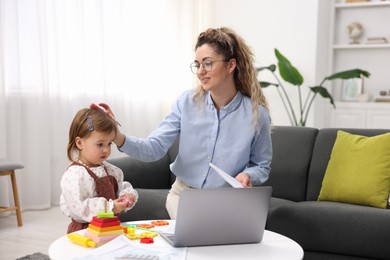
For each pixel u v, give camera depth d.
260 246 1.50
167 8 5.11
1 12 3.54
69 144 1.77
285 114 5.08
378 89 5.36
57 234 3.22
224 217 1.45
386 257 2.16
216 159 1.96
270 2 5.06
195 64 1.92
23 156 3.83
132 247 1.43
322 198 2.65
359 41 5.41
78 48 4.11
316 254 2.31
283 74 4.62
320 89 4.62
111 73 4.44
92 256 1.33
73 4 4.06
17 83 3.69
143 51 4.82
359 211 2.24
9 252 2.82
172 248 1.45
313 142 2.88
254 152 2.01
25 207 3.87
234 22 5.29
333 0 5.35
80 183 1.68
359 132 2.76
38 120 3.85
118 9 4.48
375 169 2.50
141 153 1.89
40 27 3.80
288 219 2.35
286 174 2.85
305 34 4.92
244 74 1.97
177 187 2.11
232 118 1.96
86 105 4.20
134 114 4.79
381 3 5.16
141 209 2.54
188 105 2.02
